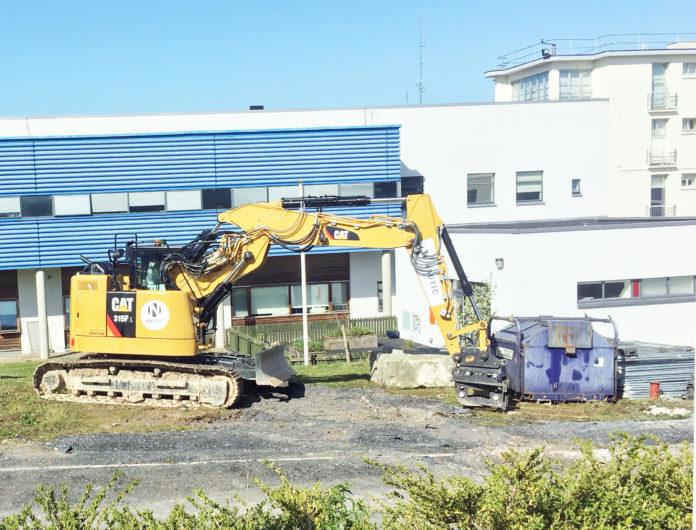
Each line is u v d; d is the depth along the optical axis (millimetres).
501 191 33188
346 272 31109
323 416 15852
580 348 16766
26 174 27422
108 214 28188
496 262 21641
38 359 27781
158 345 16750
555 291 21203
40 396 17266
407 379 19000
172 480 11328
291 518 6844
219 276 17375
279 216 17156
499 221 33219
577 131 33719
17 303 29000
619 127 42031
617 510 6598
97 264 17672
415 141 32281
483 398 16359
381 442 13641
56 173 27641
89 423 15117
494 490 6523
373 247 16891
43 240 27734
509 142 33094
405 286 27719
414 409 16297
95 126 29672
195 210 28844
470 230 22953
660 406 16359
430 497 6570
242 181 29047
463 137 32688
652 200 42781
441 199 32656
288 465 12086
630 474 7188
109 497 10641
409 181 32375
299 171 29453
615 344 16812
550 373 16766
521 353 16797
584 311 21328
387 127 29953
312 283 30844
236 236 17453
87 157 27844
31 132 29188
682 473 7164
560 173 33719
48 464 12086
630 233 21500
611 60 41844
